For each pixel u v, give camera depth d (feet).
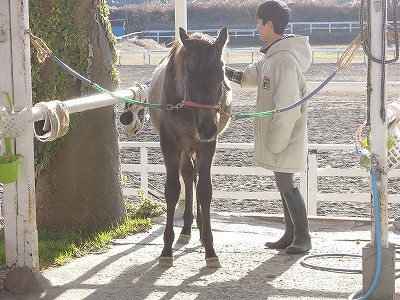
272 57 18.57
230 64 84.38
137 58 101.91
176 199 18.04
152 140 43.55
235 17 139.74
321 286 15.90
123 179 24.82
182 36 16.46
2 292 15.53
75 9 20.95
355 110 56.08
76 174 21.21
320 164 35.19
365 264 14.30
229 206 28.32
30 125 15.42
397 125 15.79
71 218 21.31
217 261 17.52
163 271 17.31
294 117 17.95
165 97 17.66
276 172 19.06
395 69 75.77
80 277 16.80
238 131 46.32
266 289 15.75
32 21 20.68
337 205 28.55
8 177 14.80
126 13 143.84
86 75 21.29
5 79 15.24
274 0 19.01
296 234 18.98
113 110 22.12
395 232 21.33
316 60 91.81
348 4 133.28
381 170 14.19
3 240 20.25
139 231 21.65
